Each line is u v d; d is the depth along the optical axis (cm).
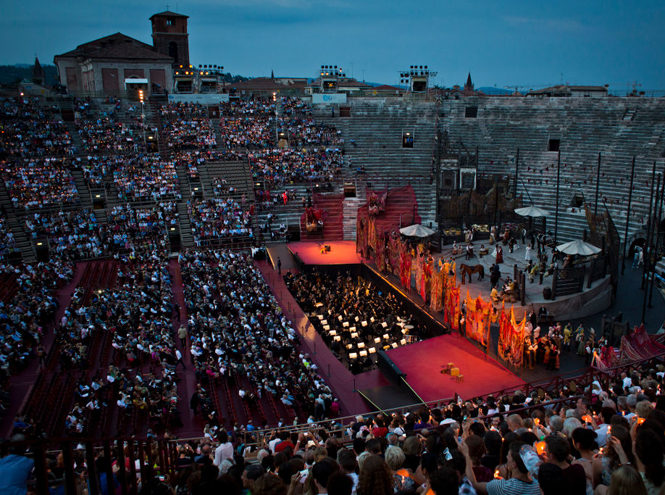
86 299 4888
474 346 3953
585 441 938
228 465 1214
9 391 3344
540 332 4041
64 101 8406
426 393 3325
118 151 7881
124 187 7231
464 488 862
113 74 10156
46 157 7462
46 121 7975
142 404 3161
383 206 7162
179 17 12300
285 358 4081
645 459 760
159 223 6831
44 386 3394
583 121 8144
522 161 8038
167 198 7319
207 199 7444
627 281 5294
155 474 1582
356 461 1080
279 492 761
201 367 3666
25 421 2614
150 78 10375
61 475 1262
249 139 8562
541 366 3591
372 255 6241
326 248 6588
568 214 6844
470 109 8931
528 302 4259
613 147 7556
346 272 6131
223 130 8656
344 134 8938
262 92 10019
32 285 4966
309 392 3388
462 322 4094
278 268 6219
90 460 879
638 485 659
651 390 1507
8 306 4238
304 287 5488
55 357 3834
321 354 4259
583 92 11250
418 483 1003
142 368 3797
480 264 5053
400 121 9075
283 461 1230
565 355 3759
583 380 2664
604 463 908
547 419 1470
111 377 3416
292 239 7462
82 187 7225
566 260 4547
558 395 2288
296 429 2527
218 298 5222
